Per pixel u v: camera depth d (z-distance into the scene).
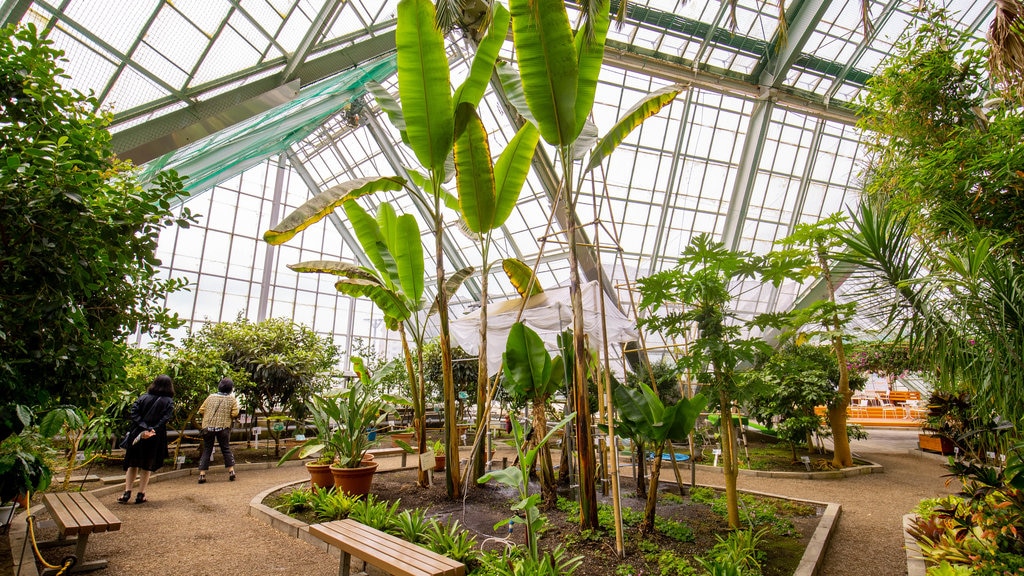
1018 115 3.38
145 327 3.15
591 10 3.29
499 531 4.10
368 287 5.92
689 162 12.70
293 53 7.39
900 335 3.15
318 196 4.80
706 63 11.18
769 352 3.91
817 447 9.98
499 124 12.31
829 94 11.92
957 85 4.07
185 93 6.25
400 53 4.52
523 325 4.94
